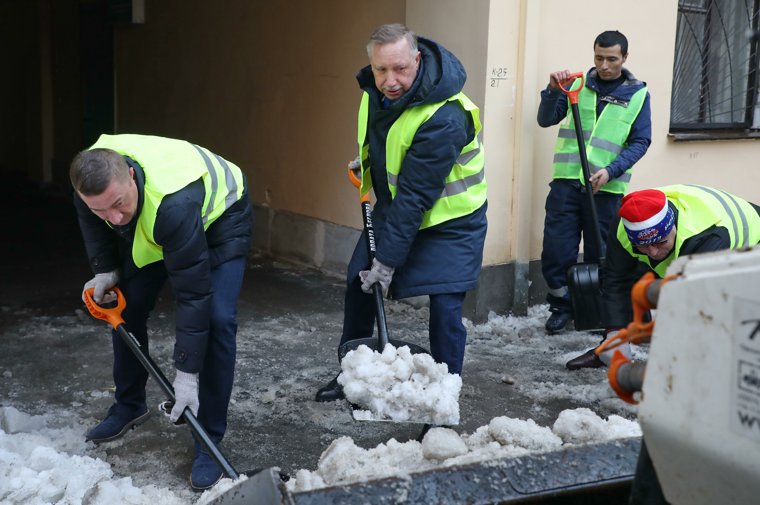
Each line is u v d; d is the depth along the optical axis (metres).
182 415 3.39
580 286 5.18
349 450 2.89
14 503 3.30
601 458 2.13
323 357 5.38
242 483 2.08
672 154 6.97
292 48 7.55
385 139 3.94
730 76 7.50
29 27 12.20
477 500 1.99
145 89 10.15
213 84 8.81
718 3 7.32
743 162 7.50
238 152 8.50
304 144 7.52
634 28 6.50
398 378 3.45
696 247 3.66
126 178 3.11
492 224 5.99
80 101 11.38
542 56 6.02
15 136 12.97
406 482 2.01
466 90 5.88
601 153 5.68
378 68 3.71
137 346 3.57
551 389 4.91
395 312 6.34
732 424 1.39
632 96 5.65
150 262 3.54
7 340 5.61
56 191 11.88
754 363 1.35
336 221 7.25
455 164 4.02
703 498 1.51
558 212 5.82
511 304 6.20
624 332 1.72
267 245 8.10
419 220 3.86
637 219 3.63
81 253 8.28
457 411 3.44
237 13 8.30
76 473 3.60
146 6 9.95
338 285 7.07
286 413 4.49
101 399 4.67
